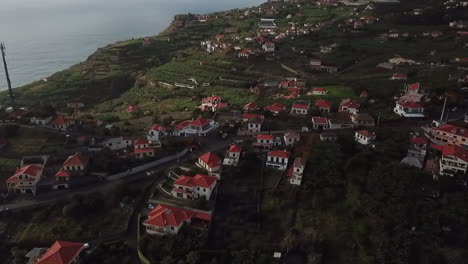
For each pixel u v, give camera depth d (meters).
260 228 89.25
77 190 101.00
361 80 177.25
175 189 97.00
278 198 96.12
